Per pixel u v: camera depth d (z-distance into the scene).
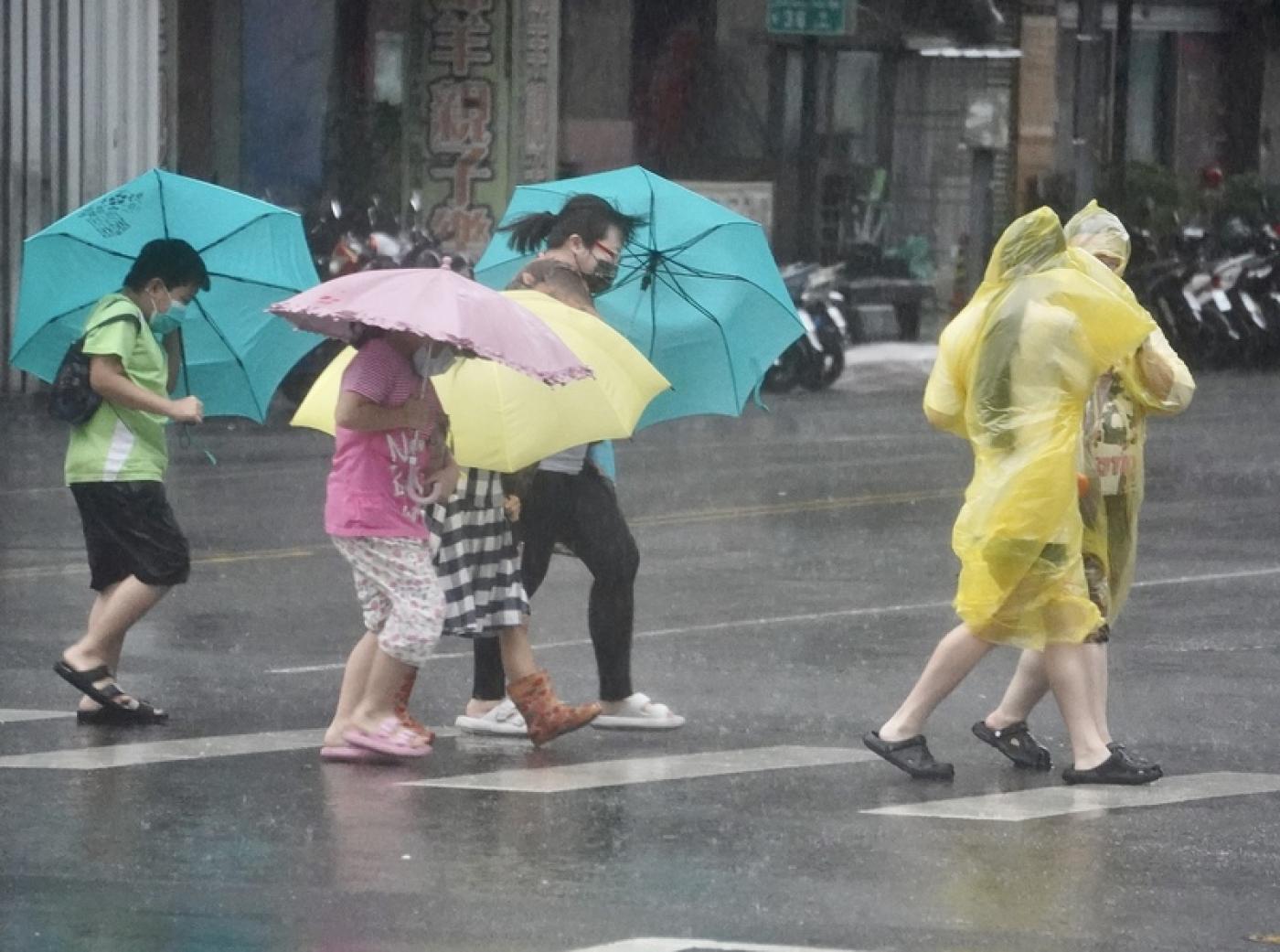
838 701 18.27
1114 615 16.03
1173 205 62.22
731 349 17.80
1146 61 71.00
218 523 28.16
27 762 15.67
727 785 15.16
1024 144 64.25
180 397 17.86
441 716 17.69
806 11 56.09
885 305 60.25
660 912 11.97
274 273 17.53
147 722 17.12
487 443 15.51
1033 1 63.78
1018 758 15.78
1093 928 11.76
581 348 15.95
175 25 48.19
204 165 50.41
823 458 36.59
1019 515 14.96
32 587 23.33
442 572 15.97
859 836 13.71
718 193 58.88
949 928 11.71
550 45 54.56
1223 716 17.75
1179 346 57.66
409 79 54.56
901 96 61.88
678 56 58.34
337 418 15.47
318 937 11.42
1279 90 72.19
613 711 17.11
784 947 11.30
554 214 16.88
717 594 23.41
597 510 16.80
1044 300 15.06
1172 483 33.44
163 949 11.19
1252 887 12.60
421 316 14.88
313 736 16.70
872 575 24.81
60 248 17.39
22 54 42.59
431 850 13.26
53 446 36.31
